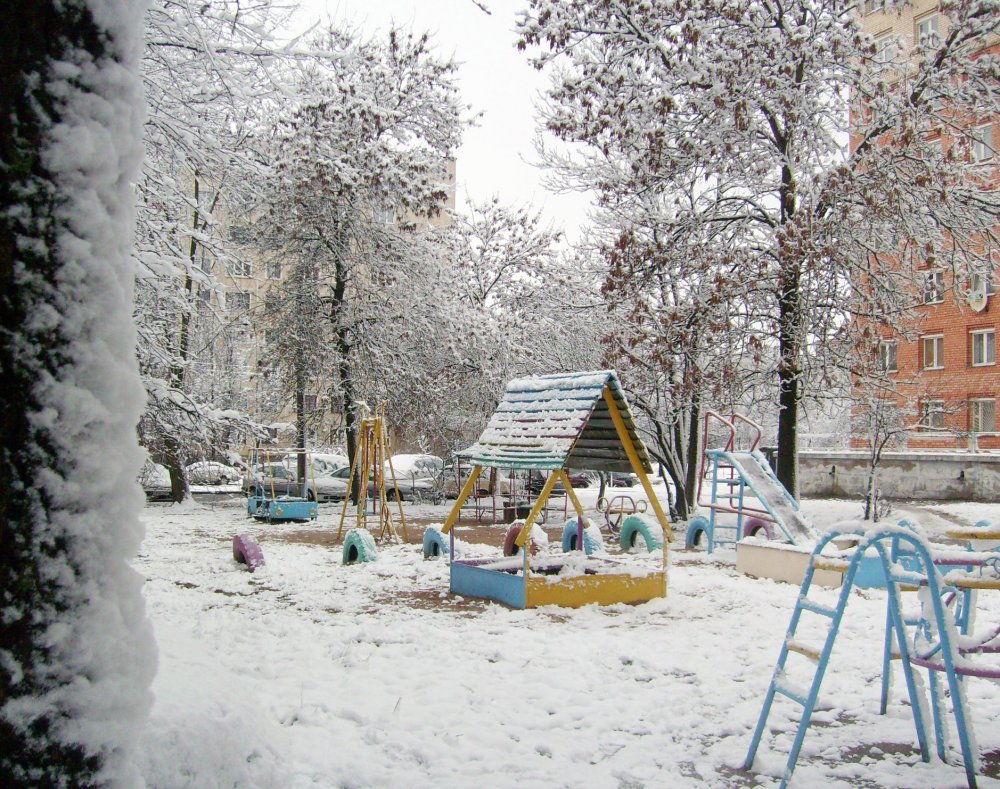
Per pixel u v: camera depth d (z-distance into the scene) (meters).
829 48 16.20
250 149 13.85
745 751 5.00
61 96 2.02
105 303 2.08
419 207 24.95
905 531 4.45
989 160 17.98
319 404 27.00
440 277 25.89
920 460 24.31
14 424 1.93
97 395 2.06
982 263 17.28
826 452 26.67
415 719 5.54
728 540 15.47
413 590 10.96
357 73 25.78
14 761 1.88
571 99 17.48
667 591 10.55
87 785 1.98
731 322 16.83
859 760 4.84
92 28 2.08
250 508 22.30
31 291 1.96
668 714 5.68
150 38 11.37
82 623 2.00
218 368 30.05
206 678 3.20
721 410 20.02
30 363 1.95
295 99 12.38
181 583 11.54
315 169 23.12
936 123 16.86
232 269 12.79
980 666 4.33
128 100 2.17
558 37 16.95
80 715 1.98
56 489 1.97
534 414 10.75
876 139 16.89
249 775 2.76
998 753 4.90
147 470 16.98
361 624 8.72
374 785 4.47
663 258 16.98
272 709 5.71
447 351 25.34
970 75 16.42
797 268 16.02
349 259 25.53
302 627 8.45
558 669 6.80
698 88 17.31
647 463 10.38
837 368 17.75
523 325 25.97
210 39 11.52
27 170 1.96
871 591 10.41
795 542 12.12
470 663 7.04
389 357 25.70
